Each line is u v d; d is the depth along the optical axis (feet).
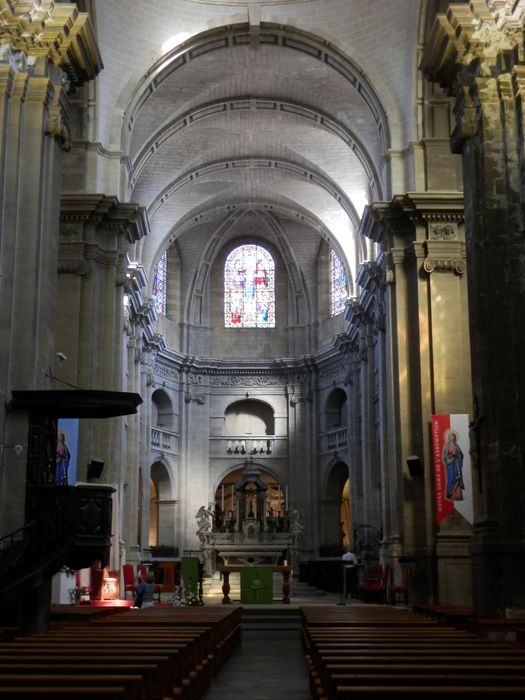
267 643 58.03
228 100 96.73
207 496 133.28
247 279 141.69
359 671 17.63
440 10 76.95
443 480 68.18
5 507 42.83
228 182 120.47
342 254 122.62
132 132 92.89
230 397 137.28
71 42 47.78
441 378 74.79
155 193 108.58
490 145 47.11
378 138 91.09
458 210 77.71
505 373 44.88
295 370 136.46
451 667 17.74
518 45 47.57
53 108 47.62
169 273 137.69
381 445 88.99
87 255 79.97
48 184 47.06
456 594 69.21
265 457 135.13
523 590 42.42
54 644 24.40
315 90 93.56
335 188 110.01
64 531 42.80
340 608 56.24
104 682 16.19
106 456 79.05
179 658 24.41
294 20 83.61
